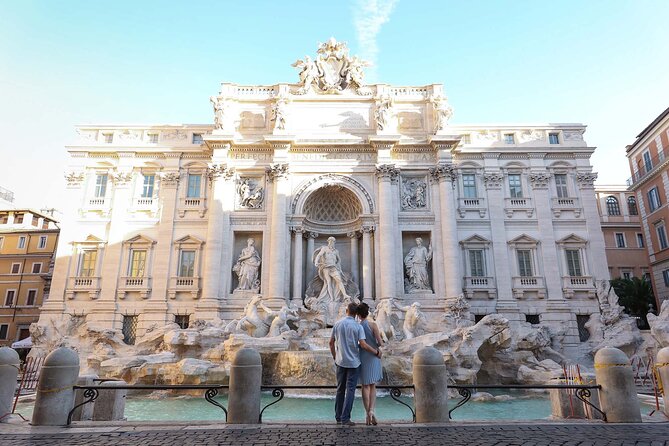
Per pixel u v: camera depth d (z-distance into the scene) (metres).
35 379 20.88
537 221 39.50
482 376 27.73
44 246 53.91
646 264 54.41
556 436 8.18
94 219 39.62
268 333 28.47
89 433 8.45
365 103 40.62
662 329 26.78
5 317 51.81
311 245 39.12
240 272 37.19
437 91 40.94
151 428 8.88
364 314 9.78
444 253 36.81
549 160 41.09
